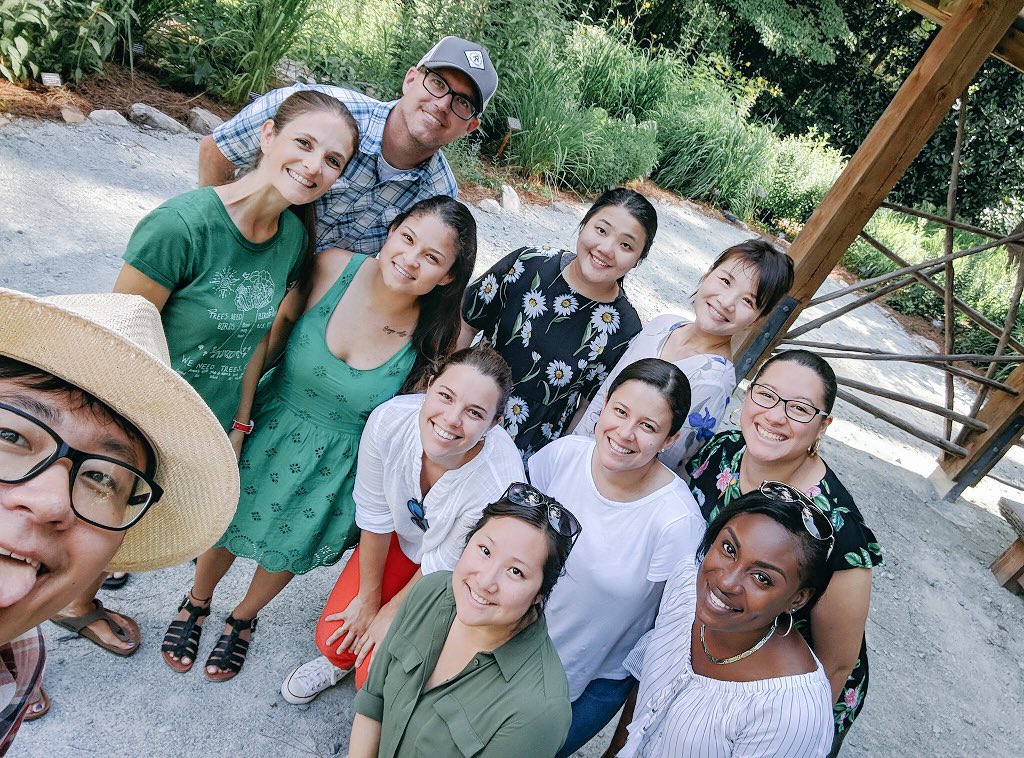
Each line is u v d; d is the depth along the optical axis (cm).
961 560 523
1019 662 434
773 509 156
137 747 219
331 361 223
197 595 250
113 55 590
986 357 541
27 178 435
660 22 1473
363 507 224
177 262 190
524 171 866
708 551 169
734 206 1202
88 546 88
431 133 260
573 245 748
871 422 718
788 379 206
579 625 213
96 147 495
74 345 90
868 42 1753
